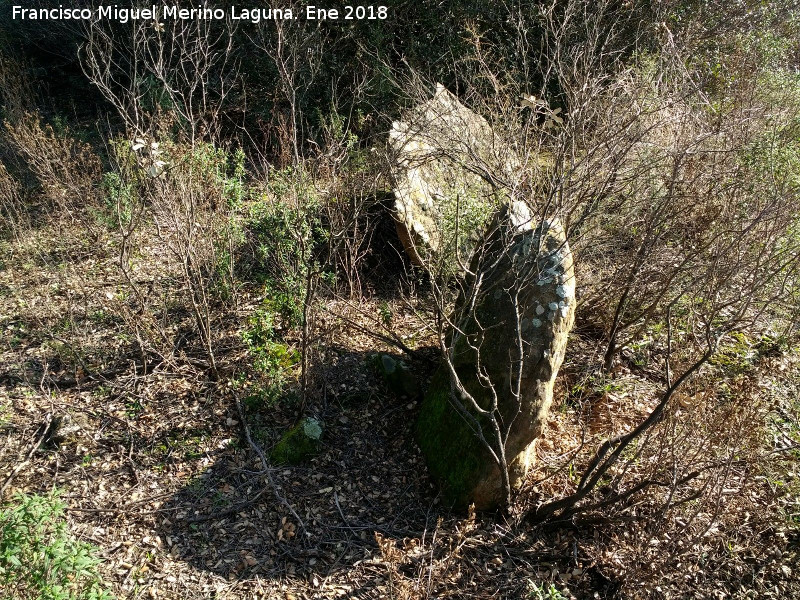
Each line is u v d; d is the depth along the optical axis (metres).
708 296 4.18
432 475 3.80
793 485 3.72
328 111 7.45
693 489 3.59
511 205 3.81
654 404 4.29
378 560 3.41
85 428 4.06
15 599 2.69
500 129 5.11
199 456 3.94
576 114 4.00
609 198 4.70
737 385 4.03
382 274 5.46
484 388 3.58
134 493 3.70
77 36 8.11
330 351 4.50
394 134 5.44
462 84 7.91
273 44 7.18
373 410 4.29
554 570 3.36
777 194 4.40
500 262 3.66
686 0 7.92
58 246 5.87
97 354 4.63
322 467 3.91
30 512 2.78
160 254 5.75
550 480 3.79
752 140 4.93
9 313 5.03
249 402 4.19
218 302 5.11
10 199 5.89
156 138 5.88
